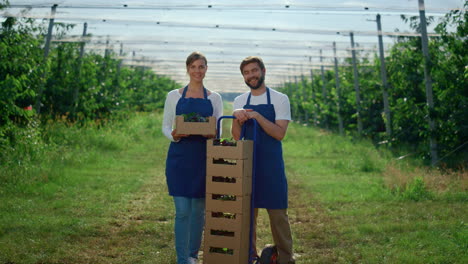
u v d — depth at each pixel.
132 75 25.45
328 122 24.73
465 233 5.24
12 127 9.73
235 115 4.16
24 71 10.27
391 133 14.52
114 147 13.55
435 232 5.42
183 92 4.47
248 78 4.31
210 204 3.98
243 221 3.93
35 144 9.98
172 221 6.09
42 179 8.19
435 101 11.46
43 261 4.41
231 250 4.07
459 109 10.97
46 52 12.34
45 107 14.84
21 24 10.70
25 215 5.98
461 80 10.64
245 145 3.92
